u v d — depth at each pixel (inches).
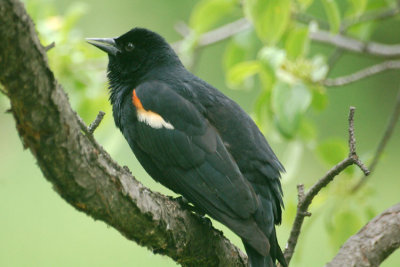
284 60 405.4
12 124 652.7
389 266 617.3
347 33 487.8
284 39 449.4
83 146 216.2
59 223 649.6
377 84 674.8
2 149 660.7
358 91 674.2
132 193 243.3
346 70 681.0
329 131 661.9
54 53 424.2
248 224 295.6
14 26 177.3
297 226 307.3
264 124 418.6
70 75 430.0
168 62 391.2
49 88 193.9
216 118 333.1
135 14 655.8
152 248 283.7
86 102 423.2
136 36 394.3
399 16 485.4
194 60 500.7
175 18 655.8
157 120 337.4
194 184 316.8
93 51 440.8
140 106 348.2
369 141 666.8
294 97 380.2
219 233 314.5
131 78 392.5
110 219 242.1
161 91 346.9
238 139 324.5
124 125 362.0
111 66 403.5
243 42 455.2
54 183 219.6
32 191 669.9
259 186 314.5
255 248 283.6
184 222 283.9
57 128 202.2
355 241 311.3
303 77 403.5
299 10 439.2
